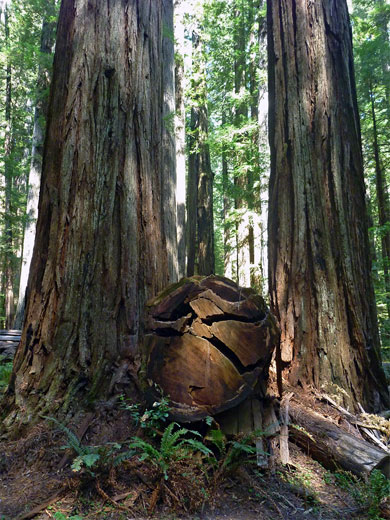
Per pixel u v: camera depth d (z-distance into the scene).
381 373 4.71
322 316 4.71
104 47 4.21
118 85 4.20
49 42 12.10
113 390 3.50
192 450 2.96
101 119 4.08
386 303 10.52
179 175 15.02
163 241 4.45
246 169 13.20
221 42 18.22
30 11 13.20
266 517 2.68
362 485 3.05
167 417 3.09
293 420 3.77
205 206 16.52
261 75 13.38
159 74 4.73
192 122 18.00
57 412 3.34
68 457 2.97
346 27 5.62
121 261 3.88
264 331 3.40
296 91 5.36
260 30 13.97
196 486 2.73
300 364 4.64
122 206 4.00
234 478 2.99
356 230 5.08
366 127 14.05
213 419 3.05
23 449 3.08
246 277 15.19
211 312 3.35
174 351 3.29
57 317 3.68
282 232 5.19
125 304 3.79
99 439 3.15
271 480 3.08
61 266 3.79
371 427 4.00
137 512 2.58
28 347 3.70
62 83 4.21
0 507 2.56
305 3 5.47
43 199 4.05
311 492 3.01
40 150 13.52
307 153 5.20
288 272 5.01
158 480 2.74
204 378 3.20
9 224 17.83
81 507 2.59
